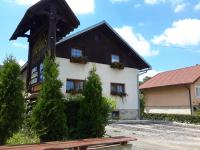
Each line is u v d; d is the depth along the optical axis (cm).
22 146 589
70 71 2212
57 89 888
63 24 1673
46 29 1667
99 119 951
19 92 860
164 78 3700
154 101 3669
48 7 1552
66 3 1514
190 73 3378
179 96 3316
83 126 954
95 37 2423
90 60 2350
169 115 3044
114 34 2484
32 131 936
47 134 855
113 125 2003
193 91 3200
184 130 1922
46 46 1620
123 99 2503
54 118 859
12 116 836
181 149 1143
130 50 2584
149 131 1756
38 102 877
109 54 2488
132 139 806
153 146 1176
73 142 677
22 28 1883
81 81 2253
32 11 1535
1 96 832
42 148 557
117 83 2494
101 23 2394
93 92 968
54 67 909
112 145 804
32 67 1962
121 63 2505
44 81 893
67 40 2239
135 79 2620
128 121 2319
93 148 766
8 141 873
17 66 872
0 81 843
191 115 2795
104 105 985
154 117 3209
